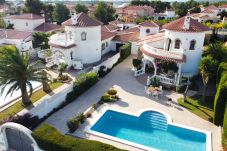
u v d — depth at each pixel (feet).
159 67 130.21
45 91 108.78
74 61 141.49
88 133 78.33
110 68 142.00
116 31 218.59
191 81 121.29
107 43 179.01
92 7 441.27
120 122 90.48
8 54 87.56
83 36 144.97
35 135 64.54
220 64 100.32
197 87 115.55
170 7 478.18
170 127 84.17
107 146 60.90
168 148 75.25
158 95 106.93
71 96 100.73
